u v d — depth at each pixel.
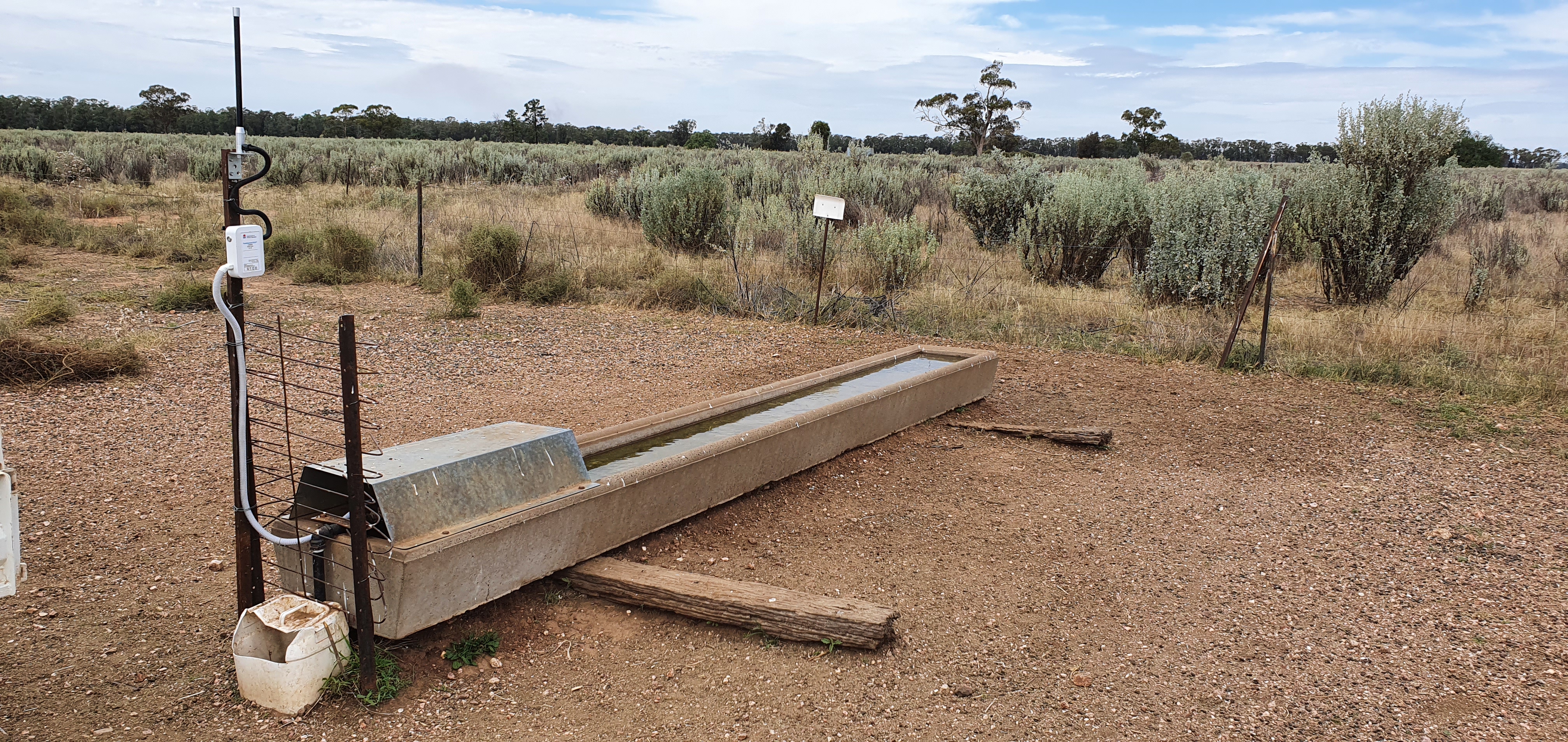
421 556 3.20
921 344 9.59
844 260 13.09
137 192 23.48
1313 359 8.65
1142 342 9.44
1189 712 3.27
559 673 3.45
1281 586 4.28
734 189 21.08
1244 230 10.88
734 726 3.16
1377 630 3.86
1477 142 42.88
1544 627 3.88
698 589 3.79
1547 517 5.11
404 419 6.62
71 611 3.78
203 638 3.61
